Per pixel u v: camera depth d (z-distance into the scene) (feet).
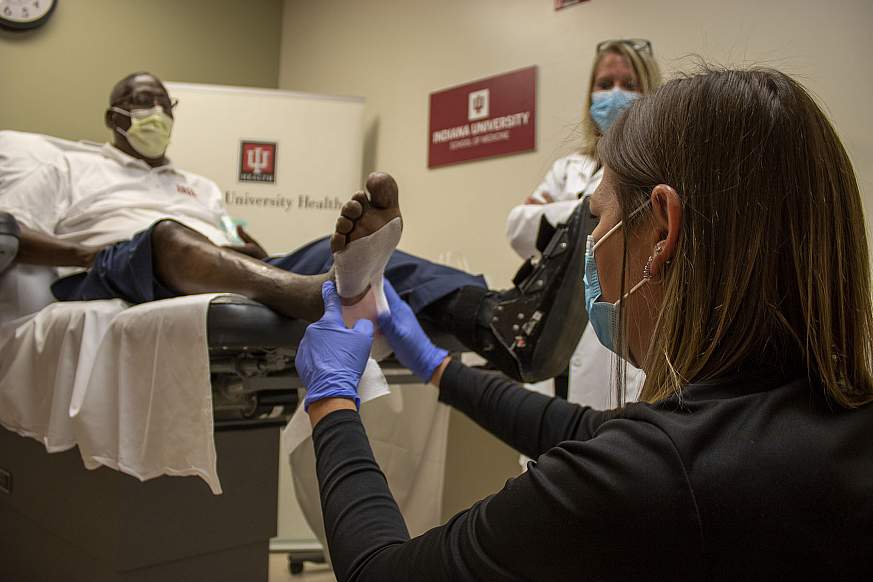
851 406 1.62
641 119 1.98
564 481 1.63
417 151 10.08
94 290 4.85
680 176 1.79
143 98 7.46
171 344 3.81
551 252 4.01
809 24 6.45
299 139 10.19
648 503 1.51
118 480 4.38
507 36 9.07
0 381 5.12
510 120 8.80
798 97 1.76
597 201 2.21
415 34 10.36
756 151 1.70
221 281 4.06
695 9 7.23
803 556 1.44
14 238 5.15
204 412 3.64
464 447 8.45
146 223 6.72
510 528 1.65
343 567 1.98
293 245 10.02
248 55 12.07
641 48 6.68
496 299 4.29
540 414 3.23
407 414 6.57
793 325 1.69
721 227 1.72
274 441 5.17
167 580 4.59
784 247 1.69
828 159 1.71
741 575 1.46
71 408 4.10
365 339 2.96
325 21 11.87
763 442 1.53
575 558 1.56
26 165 6.87
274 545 7.95
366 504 2.10
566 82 8.31
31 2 9.95
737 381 1.71
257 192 10.02
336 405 2.60
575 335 4.18
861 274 1.72
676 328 1.78
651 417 1.68
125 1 10.86
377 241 3.25
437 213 9.64
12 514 5.63
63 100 10.25
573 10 8.35
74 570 4.82
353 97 10.37
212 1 11.71
